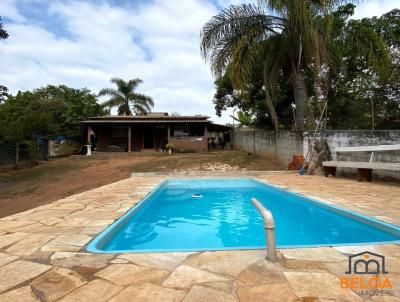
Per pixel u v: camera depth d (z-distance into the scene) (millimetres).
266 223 2289
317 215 4676
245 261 2258
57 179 12430
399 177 7086
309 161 9719
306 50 9891
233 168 12219
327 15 8898
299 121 10992
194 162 13766
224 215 5098
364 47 9977
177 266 2172
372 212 3877
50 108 22172
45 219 3754
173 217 4957
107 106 26797
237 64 9711
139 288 1818
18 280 1947
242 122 26797
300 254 2404
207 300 1655
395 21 12227
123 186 7223
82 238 2904
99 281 1922
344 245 2637
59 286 1855
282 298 1666
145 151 19875
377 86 13734
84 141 22859
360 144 8812
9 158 16047
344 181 7539
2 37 12898
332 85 14109
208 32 10391
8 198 9844
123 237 3738
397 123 14844
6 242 2783
